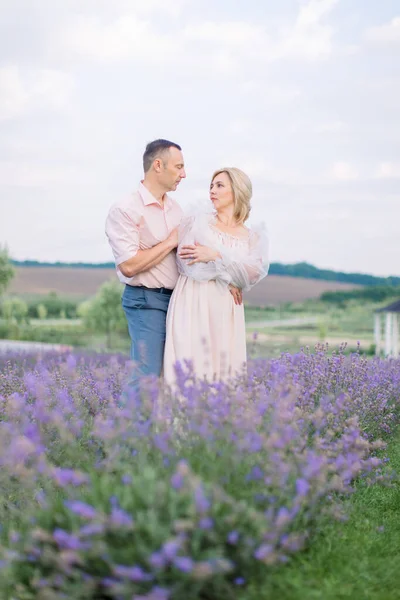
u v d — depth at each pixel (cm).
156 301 523
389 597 322
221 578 282
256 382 452
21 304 4191
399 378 693
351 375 583
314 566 342
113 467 347
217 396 382
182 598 272
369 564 353
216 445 340
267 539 292
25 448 328
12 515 350
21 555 296
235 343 526
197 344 510
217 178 526
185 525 267
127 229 510
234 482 330
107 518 282
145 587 273
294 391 405
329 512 375
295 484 333
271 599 303
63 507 318
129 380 488
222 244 511
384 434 598
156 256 509
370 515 429
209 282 515
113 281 4009
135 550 277
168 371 505
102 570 282
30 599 287
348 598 319
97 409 495
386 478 461
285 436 346
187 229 517
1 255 3722
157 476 327
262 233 522
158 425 362
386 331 3450
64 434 375
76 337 3969
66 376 545
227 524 291
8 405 425
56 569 289
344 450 402
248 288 528
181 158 516
